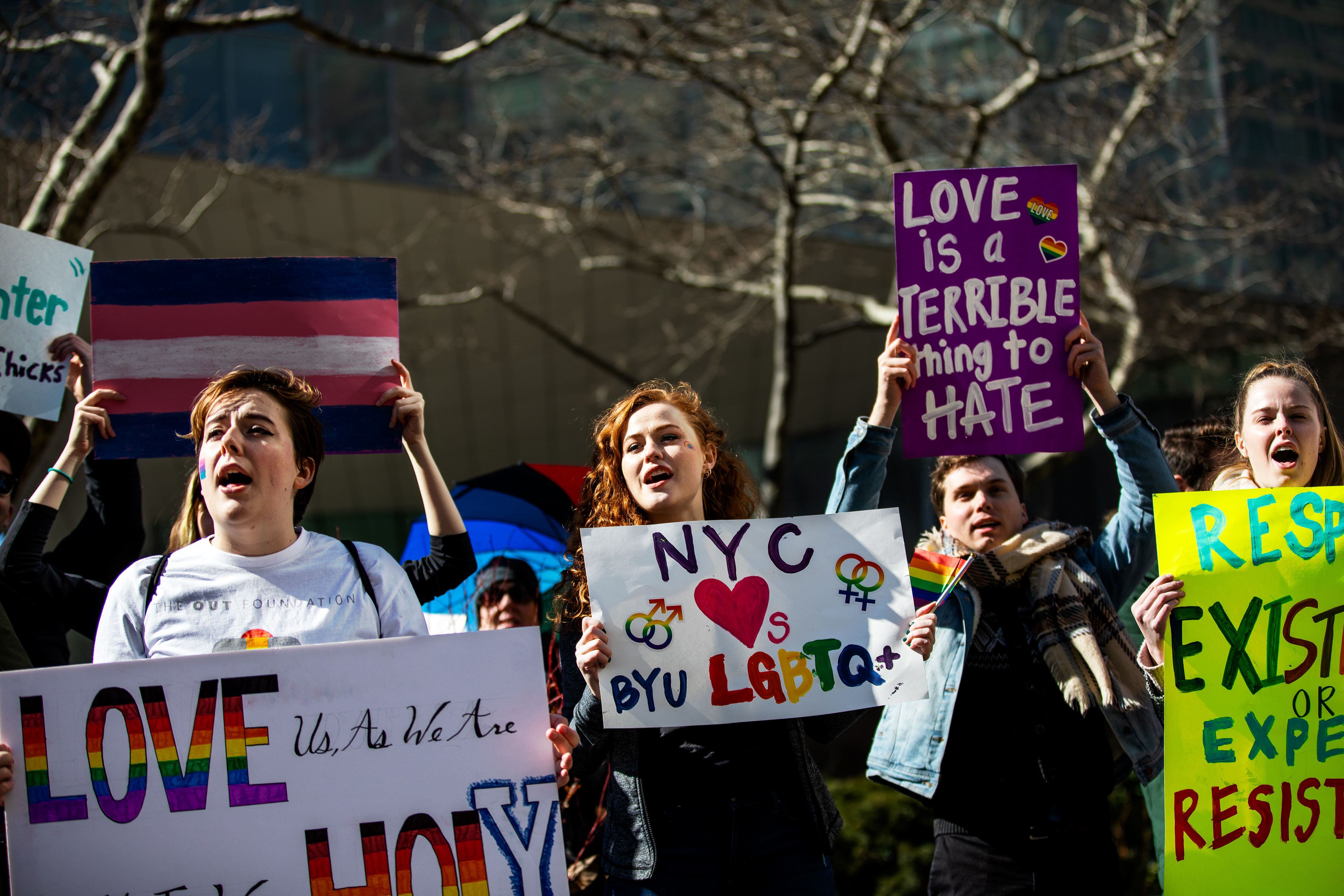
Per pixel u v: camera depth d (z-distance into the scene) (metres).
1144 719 3.12
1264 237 12.05
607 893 2.79
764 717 2.79
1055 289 3.45
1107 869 3.05
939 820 3.18
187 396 3.40
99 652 2.74
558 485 4.41
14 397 3.82
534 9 8.88
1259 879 2.85
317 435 2.98
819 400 18.70
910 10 9.56
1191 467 4.08
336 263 3.47
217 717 2.62
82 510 10.93
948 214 3.49
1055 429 3.40
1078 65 9.52
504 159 12.22
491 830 2.65
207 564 2.80
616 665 2.81
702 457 3.13
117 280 3.43
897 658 2.85
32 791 2.55
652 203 13.91
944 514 3.56
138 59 6.51
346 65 13.13
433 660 2.71
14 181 7.96
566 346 11.27
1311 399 3.27
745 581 2.89
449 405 16.17
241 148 11.48
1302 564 2.96
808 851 2.75
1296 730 2.90
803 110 9.55
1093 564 3.38
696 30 9.34
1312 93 12.54
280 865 2.59
